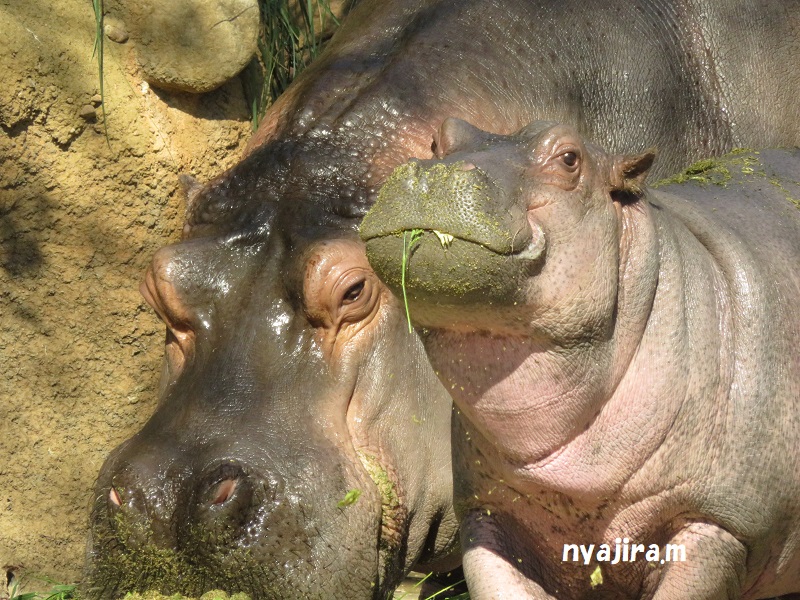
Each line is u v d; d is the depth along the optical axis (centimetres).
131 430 2081
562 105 1870
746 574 1300
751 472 1240
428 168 1030
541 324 1095
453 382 1153
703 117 2030
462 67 1784
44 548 2020
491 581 1288
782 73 2083
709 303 1261
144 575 1373
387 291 1543
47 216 1995
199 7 2052
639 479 1224
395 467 1523
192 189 1678
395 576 1536
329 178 1605
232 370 1477
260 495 1384
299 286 1484
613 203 1181
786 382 1275
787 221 1438
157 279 1522
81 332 2038
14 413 1995
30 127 1958
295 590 1380
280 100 1827
